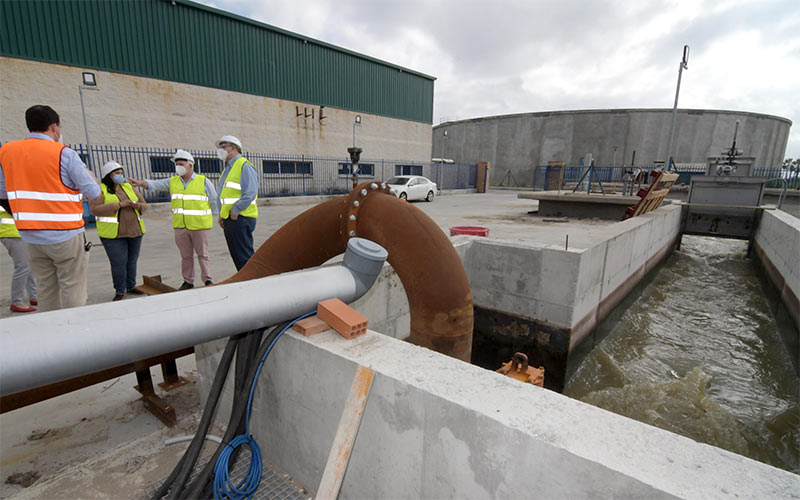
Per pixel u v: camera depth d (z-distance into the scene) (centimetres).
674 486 90
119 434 217
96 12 1288
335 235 268
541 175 3822
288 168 1897
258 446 188
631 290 763
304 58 1889
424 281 232
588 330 536
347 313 172
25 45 1176
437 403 124
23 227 265
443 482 129
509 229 921
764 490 89
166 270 548
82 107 1222
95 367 121
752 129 3519
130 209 404
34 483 183
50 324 116
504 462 113
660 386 468
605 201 1083
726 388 472
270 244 281
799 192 1402
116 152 1346
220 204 420
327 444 162
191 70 1520
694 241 1532
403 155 2473
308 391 166
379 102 2277
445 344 238
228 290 155
